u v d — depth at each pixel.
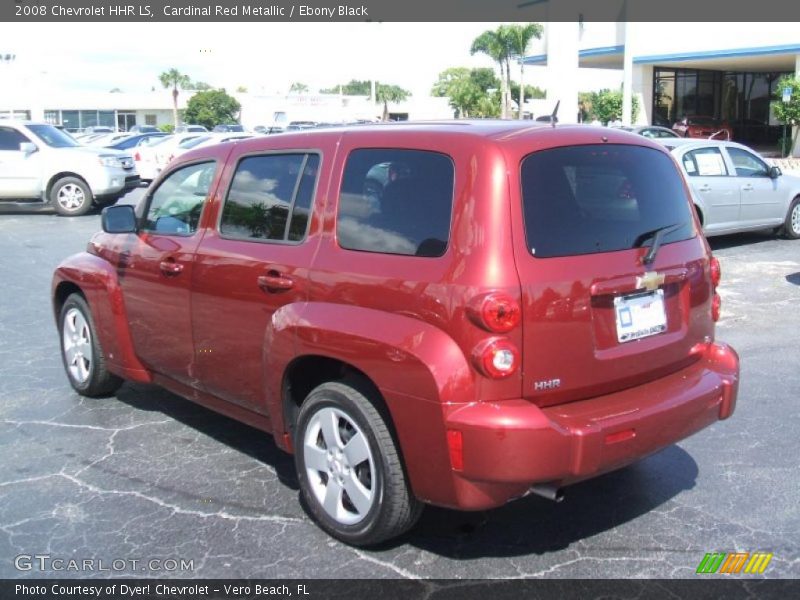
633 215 3.86
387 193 3.77
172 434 5.37
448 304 3.35
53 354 7.26
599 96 36.59
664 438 3.65
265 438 5.31
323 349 3.74
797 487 4.52
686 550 3.86
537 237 3.45
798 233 13.46
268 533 4.04
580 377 3.51
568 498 4.41
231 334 4.45
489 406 3.30
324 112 57.41
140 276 5.17
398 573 3.68
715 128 33.81
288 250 4.12
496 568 3.71
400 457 3.60
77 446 5.16
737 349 7.18
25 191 17.23
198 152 5.00
